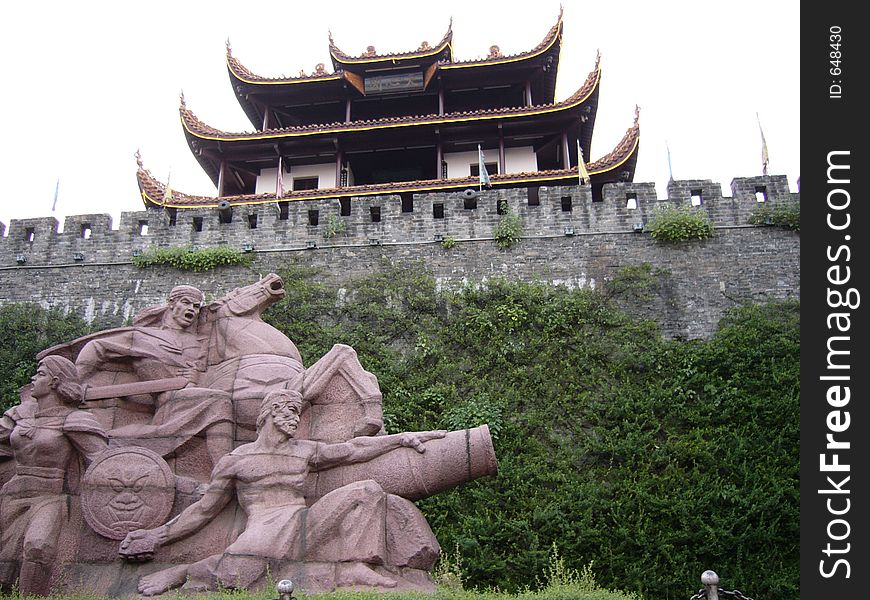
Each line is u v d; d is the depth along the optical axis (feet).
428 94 127.75
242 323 40.22
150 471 33.24
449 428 71.92
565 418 73.10
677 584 61.87
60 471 34.01
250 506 31.45
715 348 75.77
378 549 30.63
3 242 91.56
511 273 86.02
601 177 106.73
